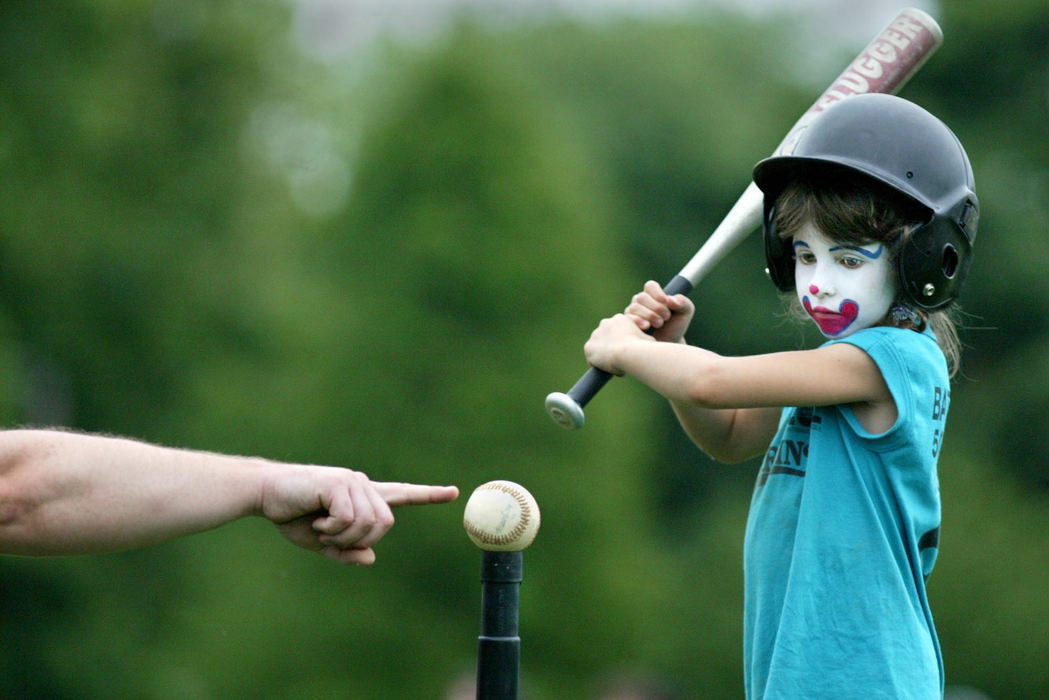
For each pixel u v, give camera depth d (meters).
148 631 56.81
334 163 86.12
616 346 11.76
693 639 82.62
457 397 62.78
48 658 52.22
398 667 60.94
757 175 10.83
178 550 58.56
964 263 10.67
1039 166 95.12
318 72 75.12
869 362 10.33
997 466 85.81
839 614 10.01
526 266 64.88
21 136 54.62
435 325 63.88
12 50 55.28
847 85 13.27
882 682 9.77
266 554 63.16
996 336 90.50
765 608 10.45
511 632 9.72
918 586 10.27
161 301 60.69
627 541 65.12
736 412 12.50
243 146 68.56
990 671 70.25
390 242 65.50
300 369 65.94
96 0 56.69
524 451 62.78
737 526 88.56
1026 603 71.12
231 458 10.78
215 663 60.44
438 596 61.72
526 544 9.67
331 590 61.47
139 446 10.43
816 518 10.27
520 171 66.25
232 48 66.31
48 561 52.53
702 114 109.19
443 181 66.00
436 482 62.25
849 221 10.29
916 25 13.30
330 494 10.51
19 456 10.01
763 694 10.30
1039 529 77.31
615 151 107.50
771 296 98.19
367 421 62.97
